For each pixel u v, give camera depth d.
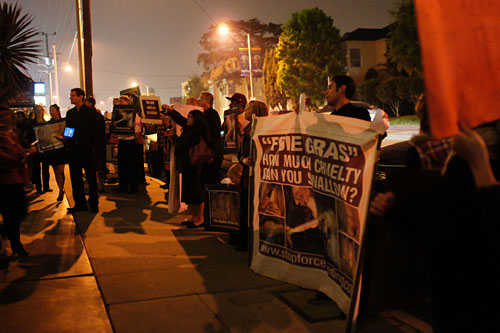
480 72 1.72
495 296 1.83
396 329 3.42
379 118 3.20
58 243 5.87
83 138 7.51
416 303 2.46
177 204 6.90
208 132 6.47
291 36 40.12
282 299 4.07
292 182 4.27
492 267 1.81
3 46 9.45
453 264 1.91
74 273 4.76
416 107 2.84
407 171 2.11
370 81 36.97
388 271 2.45
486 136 1.96
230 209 5.72
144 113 9.60
